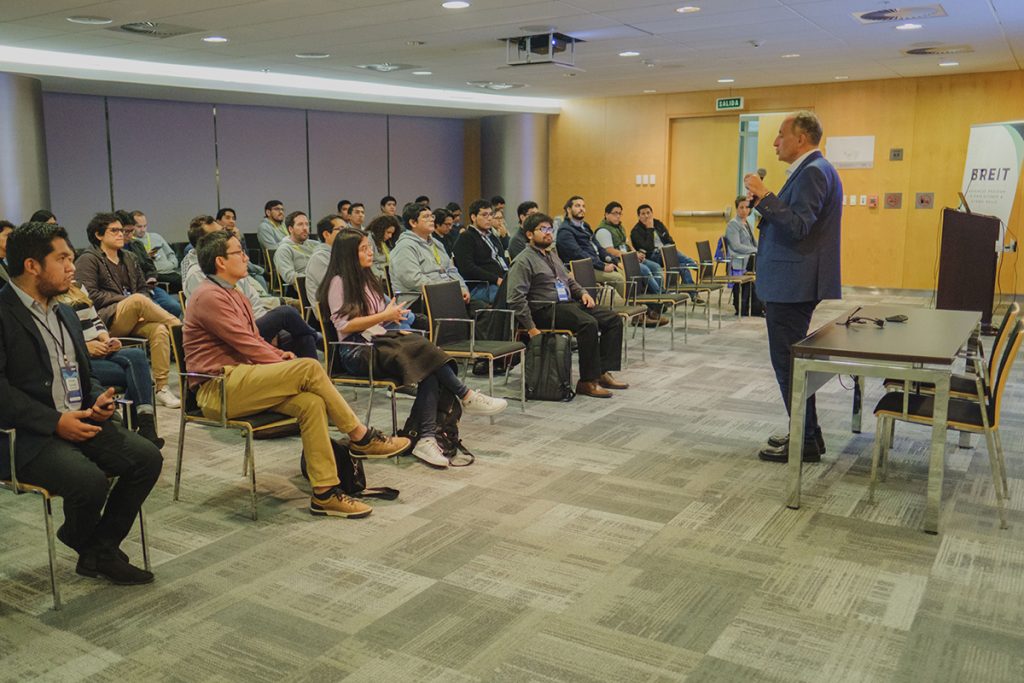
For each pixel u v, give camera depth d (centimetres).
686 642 260
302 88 1059
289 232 802
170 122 1100
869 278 1165
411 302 603
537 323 584
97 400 290
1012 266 1045
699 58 926
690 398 571
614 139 1337
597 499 382
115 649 256
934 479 338
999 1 640
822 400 561
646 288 834
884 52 892
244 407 356
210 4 611
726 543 334
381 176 1341
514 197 1361
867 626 269
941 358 321
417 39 782
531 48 780
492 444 466
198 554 324
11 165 812
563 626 270
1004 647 256
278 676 242
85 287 544
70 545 303
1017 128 952
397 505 374
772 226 420
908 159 1118
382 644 259
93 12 634
